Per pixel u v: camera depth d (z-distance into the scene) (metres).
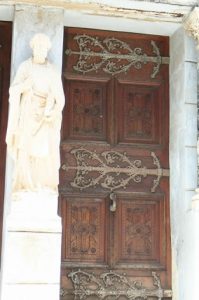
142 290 7.86
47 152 7.12
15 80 7.16
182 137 7.85
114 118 8.23
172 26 8.17
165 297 7.90
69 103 8.16
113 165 8.14
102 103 8.25
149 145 8.26
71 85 8.20
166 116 8.34
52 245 7.02
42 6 7.63
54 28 7.61
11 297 6.85
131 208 8.08
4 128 7.84
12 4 7.58
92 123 8.18
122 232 8.00
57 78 7.27
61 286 7.71
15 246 6.94
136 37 8.45
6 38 8.05
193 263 7.30
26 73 7.20
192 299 7.26
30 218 7.02
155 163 8.22
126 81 8.34
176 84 8.15
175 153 8.04
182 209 7.73
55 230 7.05
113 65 8.34
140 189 8.13
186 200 7.64
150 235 8.05
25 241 6.96
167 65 8.47
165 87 8.42
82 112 8.17
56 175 7.18
